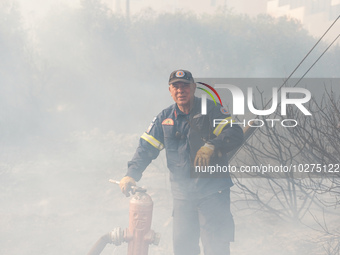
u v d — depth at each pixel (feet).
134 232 9.96
